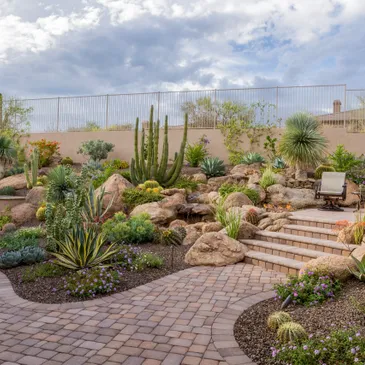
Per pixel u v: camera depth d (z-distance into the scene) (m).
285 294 4.83
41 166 18.64
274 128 16.83
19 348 3.73
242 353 3.59
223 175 15.04
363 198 10.98
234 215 8.50
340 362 3.10
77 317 4.55
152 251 7.96
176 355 3.56
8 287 5.79
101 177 14.66
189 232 8.91
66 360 3.48
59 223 7.34
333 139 15.84
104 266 6.34
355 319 3.86
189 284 5.86
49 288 5.67
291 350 3.35
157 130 13.70
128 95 20.08
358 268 4.99
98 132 19.83
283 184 12.49
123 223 8.81
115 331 4.13
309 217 8.64
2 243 8.89
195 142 17.88
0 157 17.28
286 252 7.02
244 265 7.04
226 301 5.07
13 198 14.02
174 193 11.92
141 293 5.46
